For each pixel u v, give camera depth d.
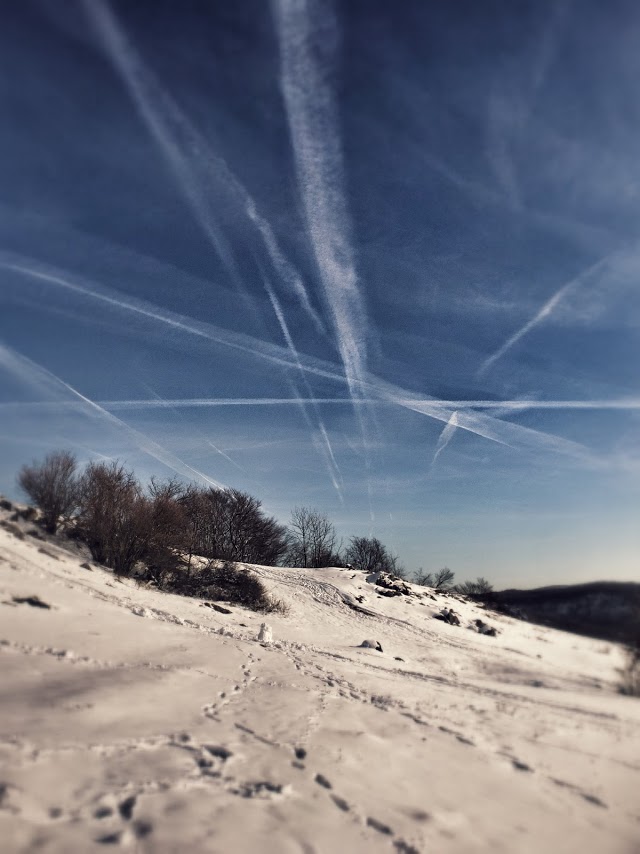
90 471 21.12
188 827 3.65
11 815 3.35
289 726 6.38
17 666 6.43
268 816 4.05
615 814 5.10
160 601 17.72
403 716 7.76
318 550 52.75
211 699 7.02
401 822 4.42
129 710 5.70
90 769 4.18
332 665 12.19
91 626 9.59
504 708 8.06
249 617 21.14
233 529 38.50
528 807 5.14
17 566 12.90
